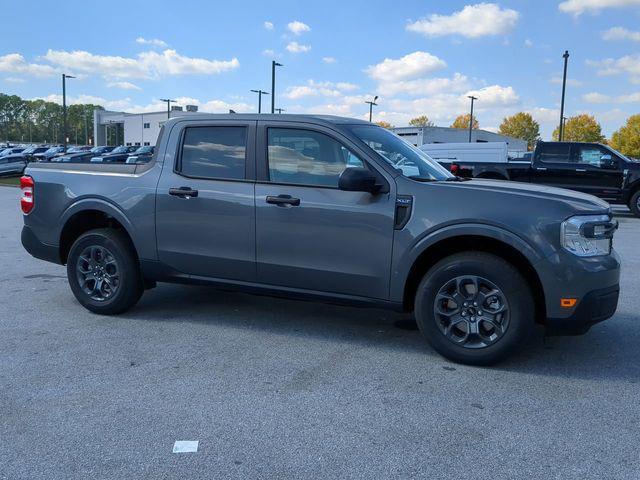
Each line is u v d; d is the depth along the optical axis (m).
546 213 4.13
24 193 5.92
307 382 4.07
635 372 4.32
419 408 3.67
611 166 15.16
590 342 4.98
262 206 4.85
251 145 4.99
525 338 4.23
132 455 3.09
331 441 3.25
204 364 4.39
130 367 4.32
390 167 4.57
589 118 91.31
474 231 4.21
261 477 2.89
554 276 4.07
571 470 2.97
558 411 3.65
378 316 5.73
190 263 5.23
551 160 15.71
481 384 4.07
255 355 4.60
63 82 55.81
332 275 4.69
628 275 7.71
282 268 4.86
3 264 8.32
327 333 5.18
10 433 3.31
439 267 4.37
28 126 172.88
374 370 4.31
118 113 103.56
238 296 6.46
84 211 5.62
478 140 70.88
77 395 3.82
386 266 4.51
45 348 4.71
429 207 4.36
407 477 2.90
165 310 5.87
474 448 3.19
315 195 4.70
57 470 2.94
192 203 5.11
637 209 15.12
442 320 4.44
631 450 3.18
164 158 5.35
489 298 4.27
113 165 5.68
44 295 6.46
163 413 3.57
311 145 4.80
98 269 5.62
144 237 5.34
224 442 3.23
